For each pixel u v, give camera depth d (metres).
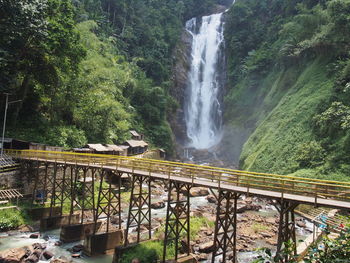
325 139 36.16
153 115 70.00
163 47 85.81
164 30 91.88
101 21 76.06
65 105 44.31
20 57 36.12
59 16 39.34
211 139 82.44
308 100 45.47
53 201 28.44
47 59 38.16
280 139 45.00
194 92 91.06
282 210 13.80
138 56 80.75
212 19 100.06
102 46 66.25
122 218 29.30
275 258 8.16
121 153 47.88
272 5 84.19
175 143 75.31
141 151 57.34
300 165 37.09
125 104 62.34
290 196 14.17
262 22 86.06
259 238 25.05
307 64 55.50
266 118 55.81
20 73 37.94
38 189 31.84
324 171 32.84
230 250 21.95
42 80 39.47
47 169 31.12
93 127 46.94
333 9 46.22
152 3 98.62
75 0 73.19
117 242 22.77
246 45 84.19
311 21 55.97
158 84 79.81
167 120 78.31
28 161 31.02
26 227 26.00
